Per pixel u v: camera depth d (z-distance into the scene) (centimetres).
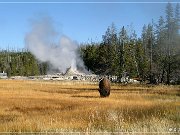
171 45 8594
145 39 10888
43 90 5225
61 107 2888
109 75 11362
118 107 2652
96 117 2092
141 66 10038
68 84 7588
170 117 1958
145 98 3816
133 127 1522
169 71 8269
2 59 15312
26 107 2888
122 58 10481
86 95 4312
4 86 6059
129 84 8100
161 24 9269
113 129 1547
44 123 1783
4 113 2488
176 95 4275
